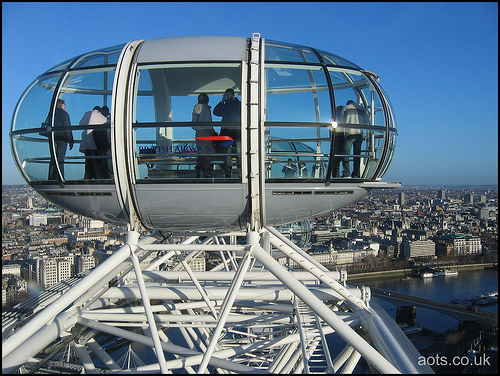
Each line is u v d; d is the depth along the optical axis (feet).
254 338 55.16
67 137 28.04
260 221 29.43
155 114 27.45
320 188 28.43
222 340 54.29
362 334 43.96
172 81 28.02
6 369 25.36
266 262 27.81
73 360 81.10
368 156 29.12
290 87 27.89
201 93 27.91
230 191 27.45
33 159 29.43
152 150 27.30
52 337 30.19
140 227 30.60
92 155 27.68
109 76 28.04
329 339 120.16
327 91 28.09
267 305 43.37
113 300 44.32
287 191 28.09
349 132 28.30
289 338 39.88
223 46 27.99
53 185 29.19
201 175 27.27
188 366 35.06
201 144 27.14
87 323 35.12
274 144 27.37
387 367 25.68
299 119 27.40
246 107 26.73
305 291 26.94
